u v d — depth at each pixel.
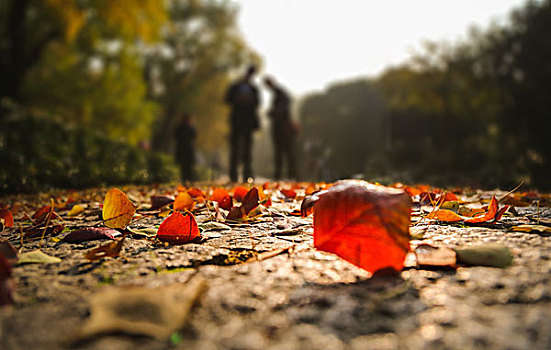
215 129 39.75
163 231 1.32
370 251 0.84
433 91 28.22
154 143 35.75
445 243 1.18
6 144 6.52
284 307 0.71
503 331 0.59
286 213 2.11
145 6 17.05
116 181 7.30
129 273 0.95
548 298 0.71
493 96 24.73
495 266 0.91
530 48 23.55
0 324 0.64
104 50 21.30
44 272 0.95
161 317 0.59
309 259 1.06
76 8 16.41
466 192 3.71
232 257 1.12
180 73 36.41
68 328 0.62
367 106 47.28
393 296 0.75
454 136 30.06
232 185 6.14
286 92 9.71
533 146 21.44
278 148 9.67
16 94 17.20
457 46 27.89
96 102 19.81
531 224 1.57
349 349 0.56
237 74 39.09
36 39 18.52
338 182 0.94
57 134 8.18
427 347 0.56
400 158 24.22
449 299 0.73
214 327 0.63
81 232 1.41
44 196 4.38
